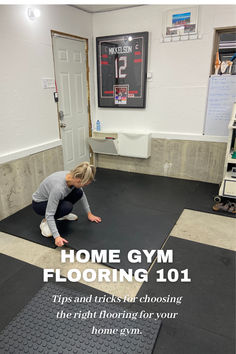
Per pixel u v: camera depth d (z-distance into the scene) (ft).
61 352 4.66
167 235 8.24
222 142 11.78
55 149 11.60
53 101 11.24
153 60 12.19
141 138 12.90
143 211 9.81
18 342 4.85
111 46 12.75
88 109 13.89
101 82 13.62
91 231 8.41
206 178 12.67
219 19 10.52
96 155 15.16
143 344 4.81
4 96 8.93
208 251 7.48
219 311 5.55
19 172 9.80
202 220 9.17
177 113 12.45
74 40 12.03
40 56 10.23
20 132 9.80
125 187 12.19
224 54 13.14
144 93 12.73
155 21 11.62
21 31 9.24
